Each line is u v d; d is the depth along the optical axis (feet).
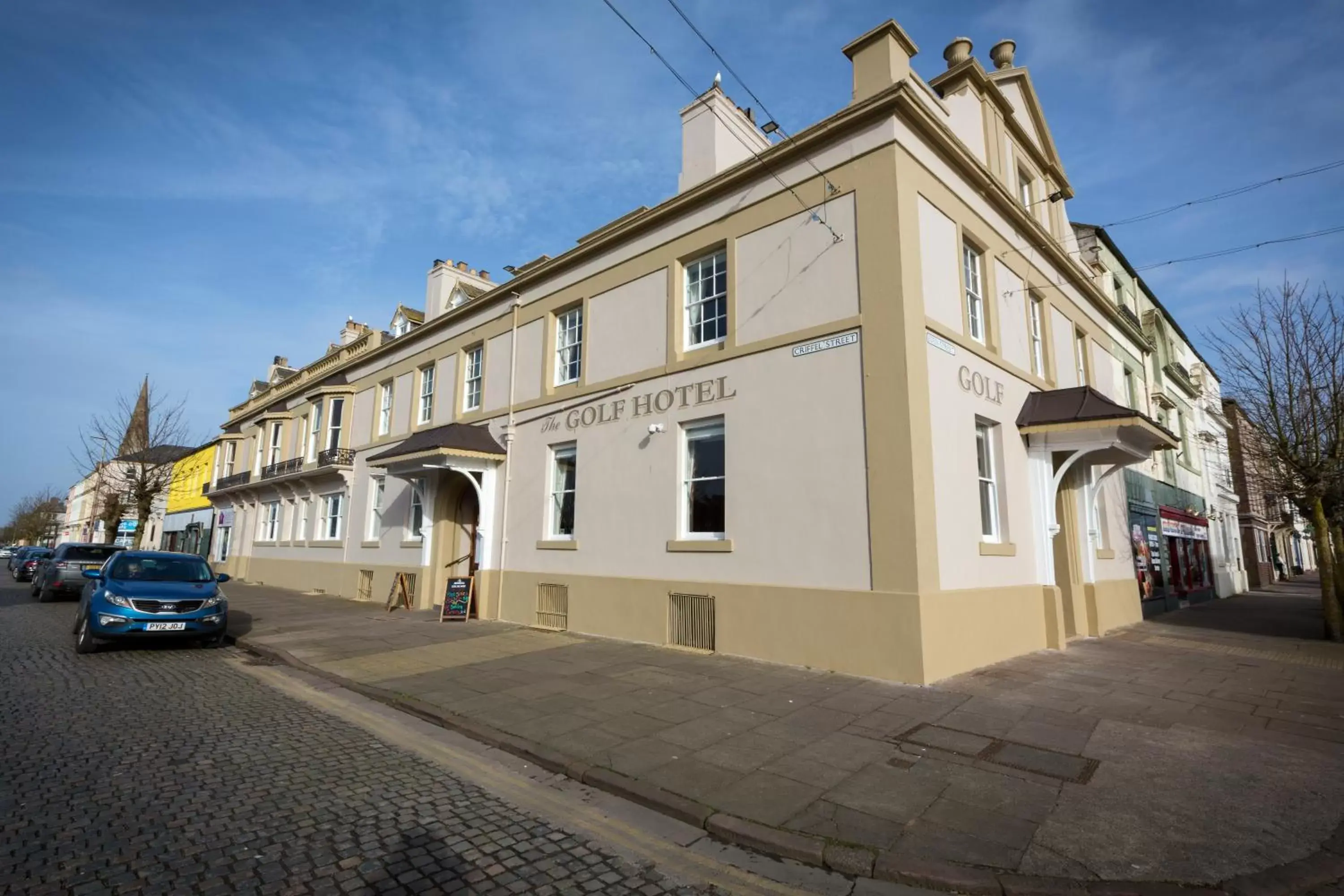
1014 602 33.73
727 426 34.04
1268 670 30.73
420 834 14.30
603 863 13.33
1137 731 20.77
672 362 37.42
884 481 27.94
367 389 69.46
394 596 54.19
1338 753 18.80
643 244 40.86
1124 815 14.79
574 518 42.14
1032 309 42.24
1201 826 14.26
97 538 175.32
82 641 34.30
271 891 11.85
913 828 14.25
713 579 33.47
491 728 21.47
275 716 23.53
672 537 35.70
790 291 32.65
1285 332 45.11
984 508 34.06
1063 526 42.47
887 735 20.36
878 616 27.40
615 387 40.63
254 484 86.22
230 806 15.47
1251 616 58.34
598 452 41.04
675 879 12.76
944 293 32.04
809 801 15.69
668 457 36.78
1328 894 11.96
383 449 64.39
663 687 26.43
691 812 15.23
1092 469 43.42
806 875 12.98
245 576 89.71
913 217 30.19
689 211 38.27
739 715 22.52
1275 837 13.76
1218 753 18.75
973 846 13.44
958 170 34.71
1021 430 36.91
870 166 30.50
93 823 14.38
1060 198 50.19
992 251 37.42
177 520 132.16
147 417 100.63
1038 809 15.15
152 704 24.64
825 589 29.12
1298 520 85.76
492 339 52.80
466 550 54.08
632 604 37.06
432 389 59.67
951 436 30.58
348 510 68.80
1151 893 11.82
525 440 47.11
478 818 15.26
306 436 79.46
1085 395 36.81
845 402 29.68
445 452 45.85
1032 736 20.27
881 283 29.27
